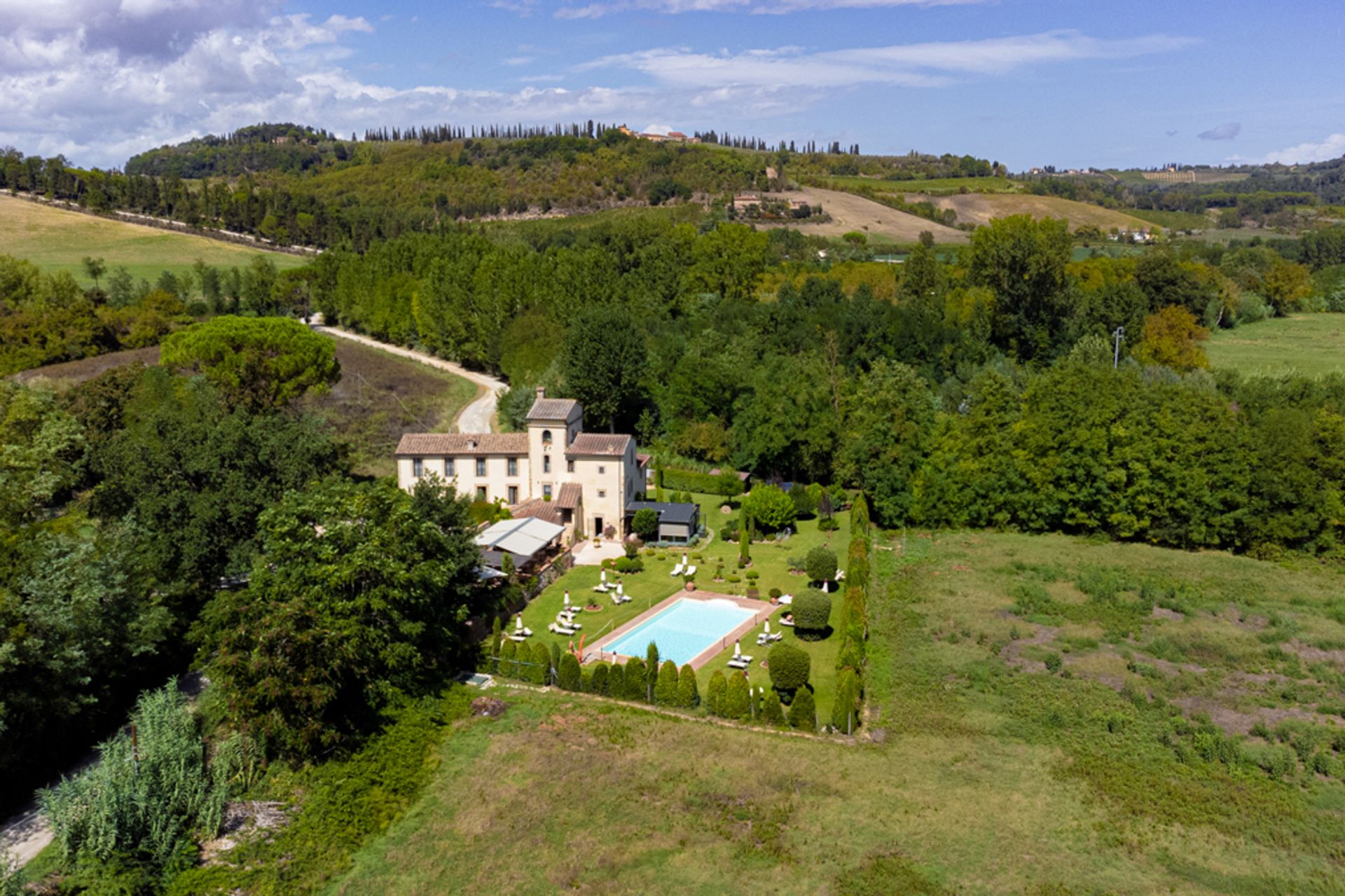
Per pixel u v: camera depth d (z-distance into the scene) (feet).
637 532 271.69
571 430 281.33
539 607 221.66
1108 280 529.86
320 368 367.86
